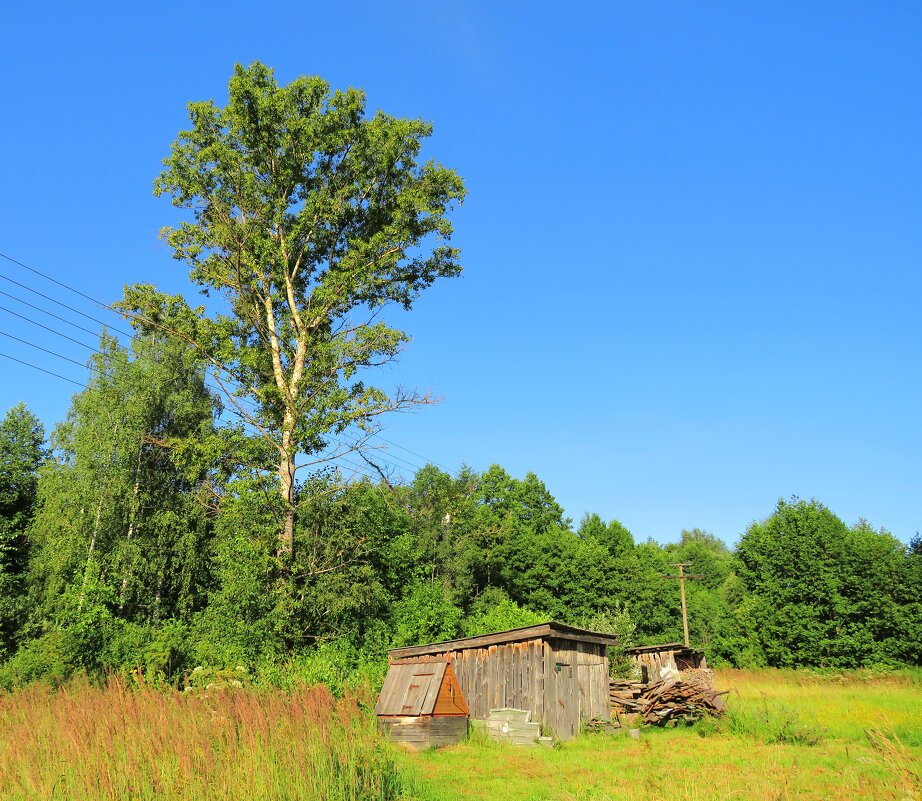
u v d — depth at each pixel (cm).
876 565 5028
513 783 1300
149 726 921
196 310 3136
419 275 3466
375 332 3056
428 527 5091
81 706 1030
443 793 1134
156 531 3600
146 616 3450
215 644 2447
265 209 3186
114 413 3650
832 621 5034
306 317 3177
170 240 3133
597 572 5875
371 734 1020
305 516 3095
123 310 3019
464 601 5375
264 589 2798
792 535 5344
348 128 3278
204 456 2994
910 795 989
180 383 3994
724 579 8538
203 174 3167
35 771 815
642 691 2552
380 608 3288
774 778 1107
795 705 2680
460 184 3388
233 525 2978
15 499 4222
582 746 1917
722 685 3794
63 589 3306
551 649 2097
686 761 1575
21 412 4628
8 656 2984
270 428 3111
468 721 1930
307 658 2477
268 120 3114
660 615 6088
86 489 3488
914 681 3919
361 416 2998
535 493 6950
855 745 1738
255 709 965
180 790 765
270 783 774
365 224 3406
